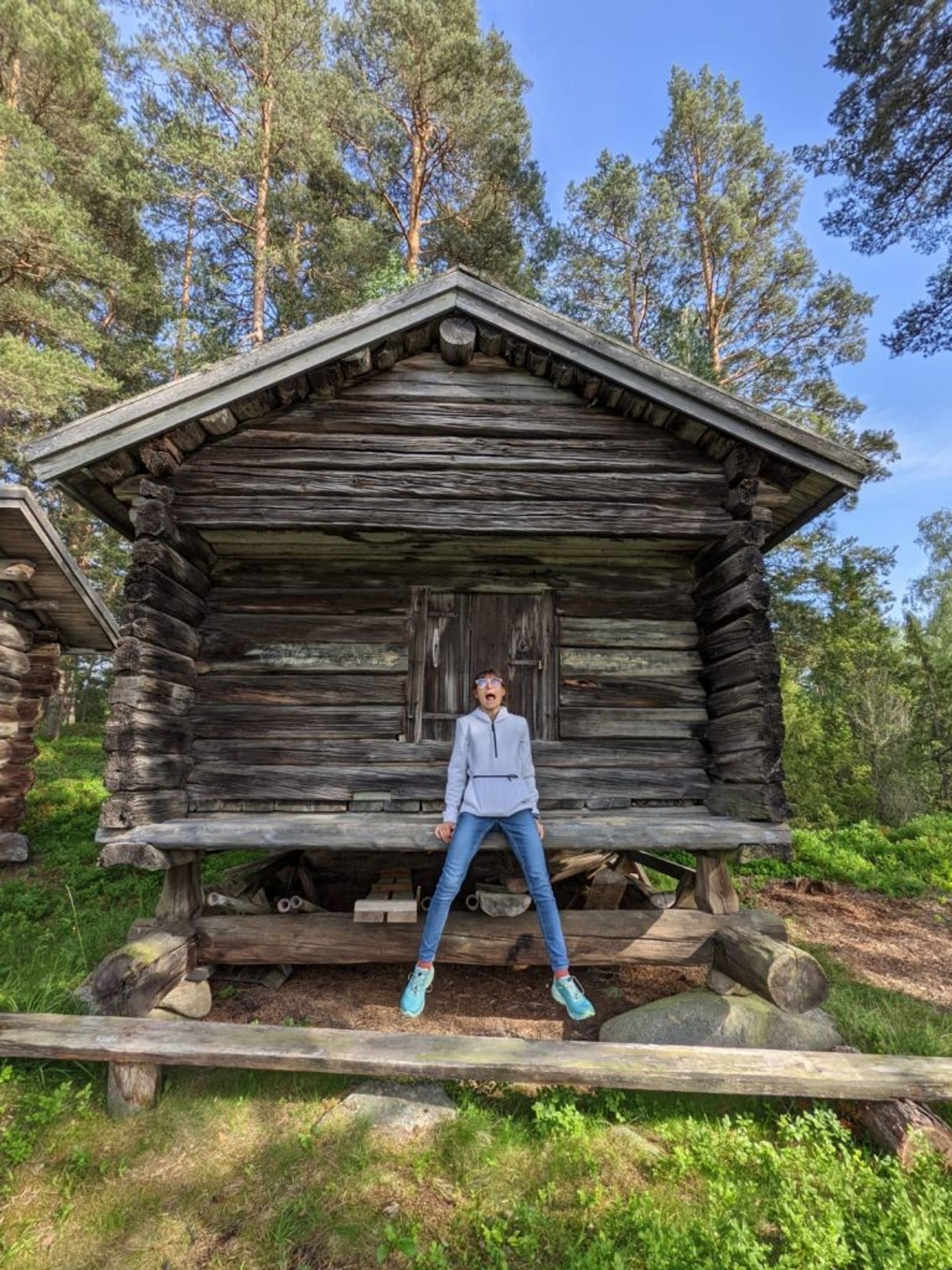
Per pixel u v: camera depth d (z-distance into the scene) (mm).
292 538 4508
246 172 13703
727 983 4152
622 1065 2988
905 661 16062
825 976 3795
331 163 14023
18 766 8188
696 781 4664
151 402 3902
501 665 4852
